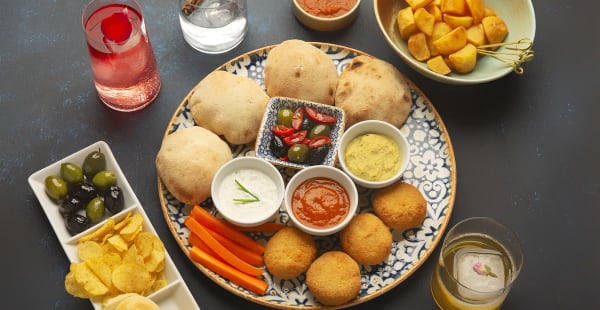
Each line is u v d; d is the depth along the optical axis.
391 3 1.16
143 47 1.05
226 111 1.07
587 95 1.14
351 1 1.17
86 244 0.99
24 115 1.11
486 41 1.12
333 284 0.97
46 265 1.03
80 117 1.11
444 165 1.07
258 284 1.00
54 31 1.16
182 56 1.16
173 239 1.04
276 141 1.05
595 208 1.07
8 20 1.17
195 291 1.02
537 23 1.18
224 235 1.02
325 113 1.07
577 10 1.19
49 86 1.13
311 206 1.02
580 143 1.11
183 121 1.09
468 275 0.97
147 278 0.97
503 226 0.96
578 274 1.04
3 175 1.08
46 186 1.03
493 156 1.10
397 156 1.05
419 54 1.11
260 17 1.18
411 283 1.03
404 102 1.09
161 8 1.19
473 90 1.14
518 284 1.03
